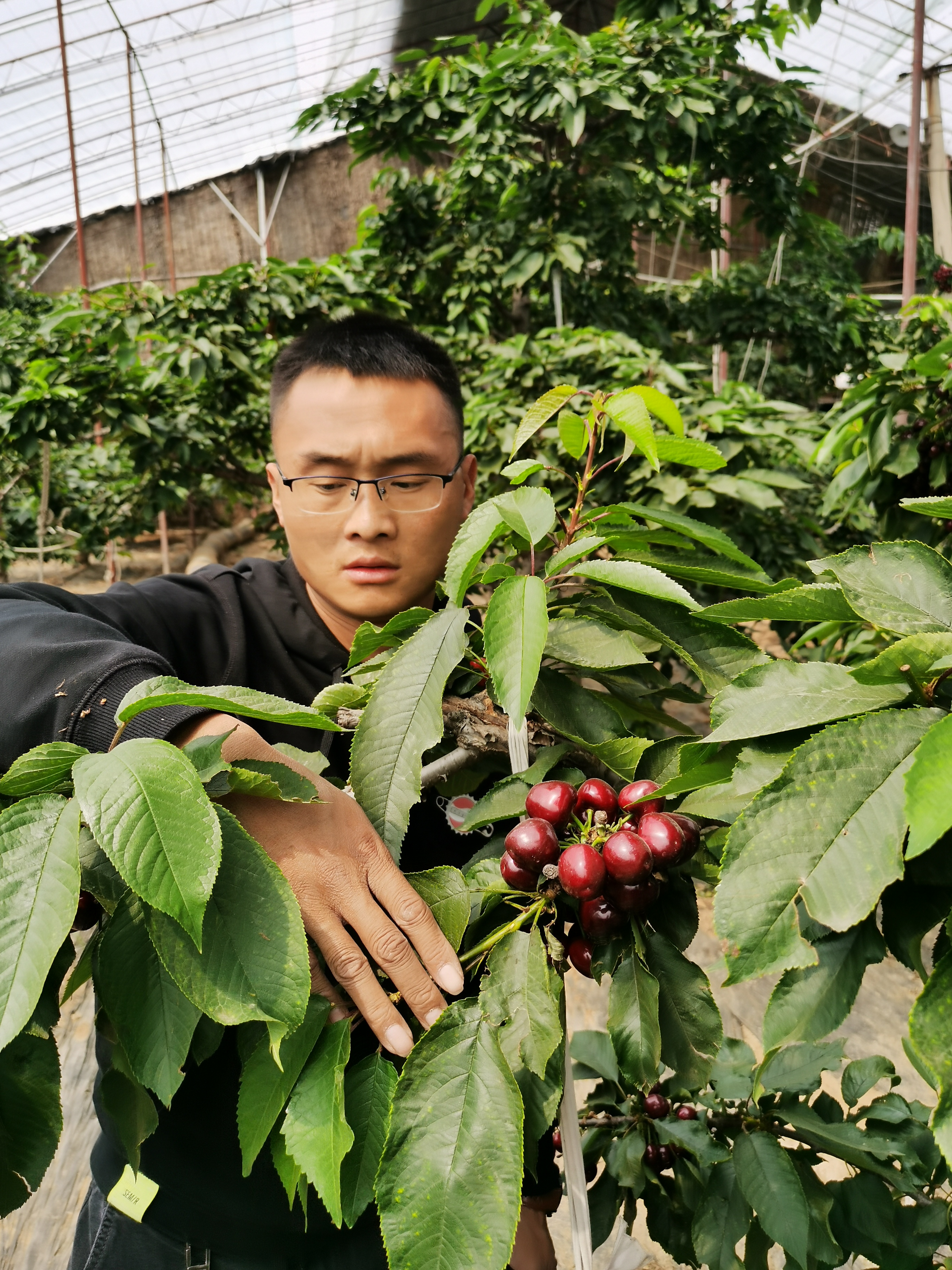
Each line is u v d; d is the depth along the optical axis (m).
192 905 0.46
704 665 0.75
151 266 5.10
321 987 0.62
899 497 2.28
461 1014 0.60
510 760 0.82
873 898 0.45
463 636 0.70
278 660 1.17
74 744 0.58
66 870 0.49
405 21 10.31
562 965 0.67
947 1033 0.43
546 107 3.94
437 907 0.66
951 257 7.11
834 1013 0.52
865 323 5.59
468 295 4.61
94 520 5.98
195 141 11.39
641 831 0.62
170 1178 0.96
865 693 0.54
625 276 5.14
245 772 0.56
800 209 5.54
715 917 0.46
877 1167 1.15
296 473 1.03
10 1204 0.54
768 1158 1.11
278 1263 0.97
